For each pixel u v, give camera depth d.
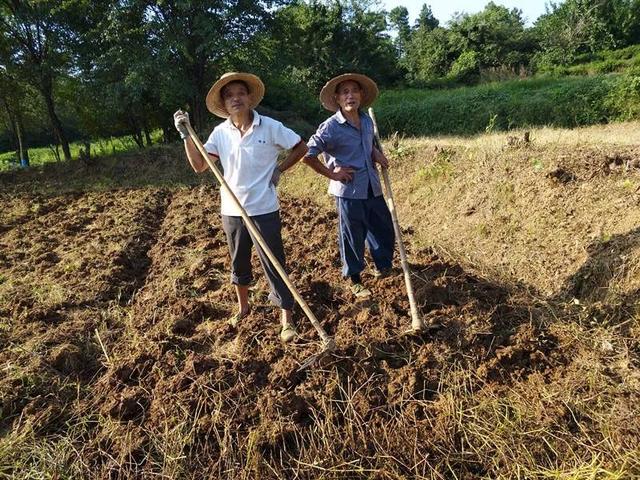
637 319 3.86
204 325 4.51
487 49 35.62
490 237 5.86
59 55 16.16
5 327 4.57
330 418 3.27
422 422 3.26
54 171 14.08
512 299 4.34
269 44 17.66
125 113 18.48
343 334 3.97
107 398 3.60
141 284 5.77
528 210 5.85
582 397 3.30
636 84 15.23
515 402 3.32
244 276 4.12
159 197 10.61
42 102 18.25
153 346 4.04
